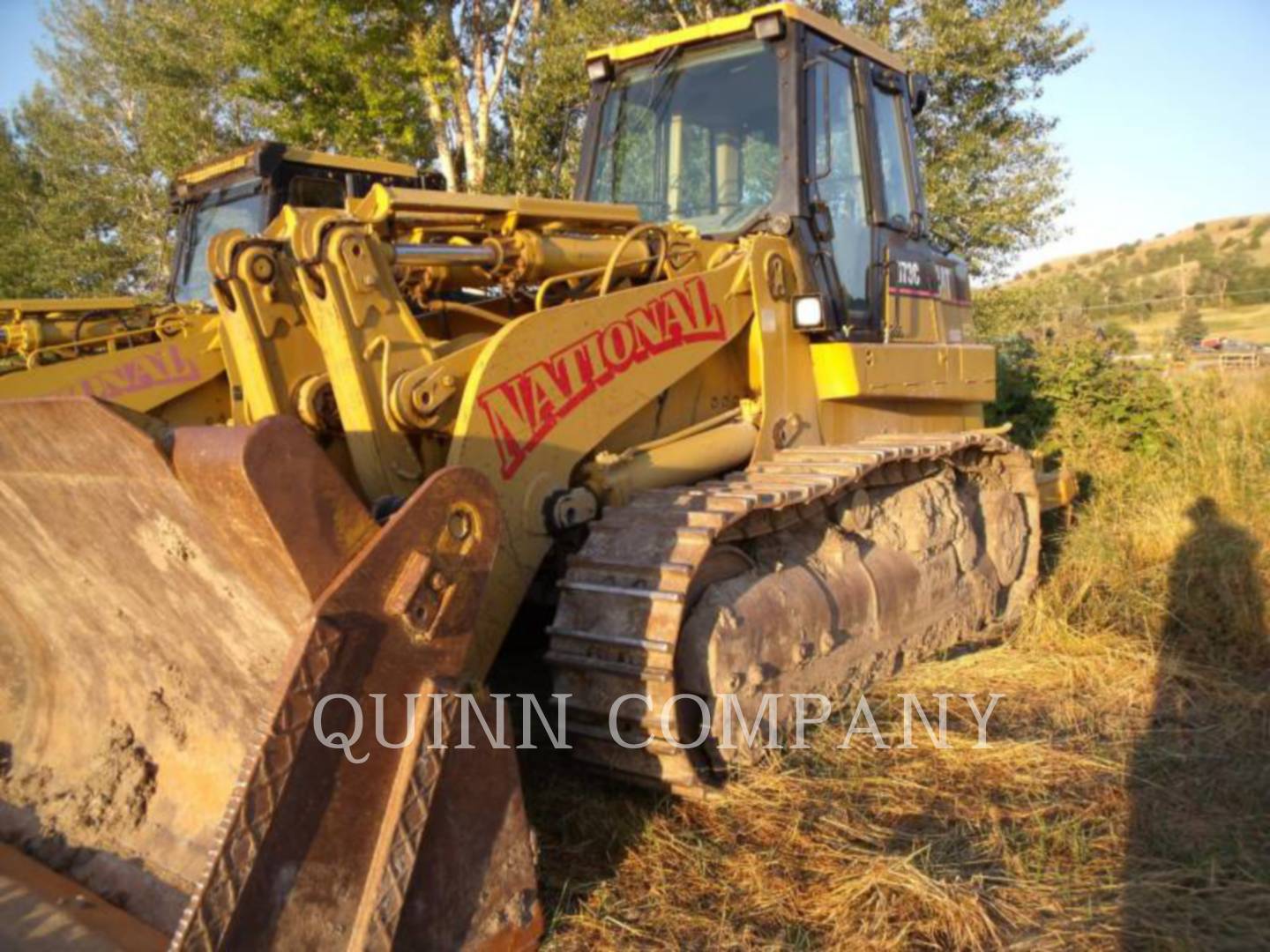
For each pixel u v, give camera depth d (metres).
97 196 22.39
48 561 3.03
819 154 4.87
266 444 2.17
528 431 3.44
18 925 2.56
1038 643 5.27
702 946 2.76
